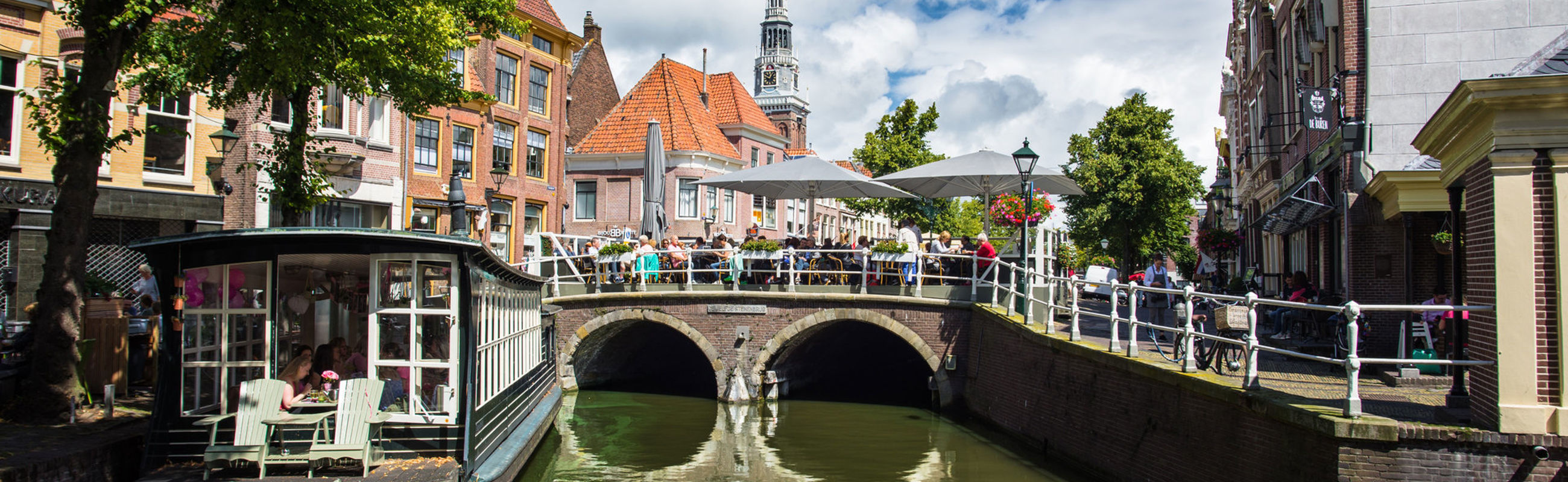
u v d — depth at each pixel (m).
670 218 35.03
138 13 9.83
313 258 10.12
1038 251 16.97
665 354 25.50
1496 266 6.93
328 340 11.29
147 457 9.51
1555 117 6.80
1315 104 14.59
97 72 10.23
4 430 9.64
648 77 38.16
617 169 35.47
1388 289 13.93
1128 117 34.72
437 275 9.88
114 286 13.87
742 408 19.23
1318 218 16.53
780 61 107.62
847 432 16.50
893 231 63.44
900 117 32.56
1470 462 6.90
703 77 42.12
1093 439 12.10
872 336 22.81
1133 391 11.04
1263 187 23.00
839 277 20.11
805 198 21.62
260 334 9.82
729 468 13.76
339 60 11.41
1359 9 14.57
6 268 14.80
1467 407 7.71
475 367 9.94
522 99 26.75
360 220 21.09
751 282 20.20
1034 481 12.49
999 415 15.86
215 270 9.81
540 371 16.00
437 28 11.78
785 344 19.52
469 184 24.59
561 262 22.59
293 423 9.26
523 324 13.82
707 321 19.84
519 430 12.98
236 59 12.20
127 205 15.95
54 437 9.45
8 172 14.80
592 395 21.33
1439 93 14.04
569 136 38.16
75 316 10.48
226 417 9.36
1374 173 14.11
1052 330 13.80
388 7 11.30
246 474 9.37
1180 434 9.88
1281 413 7.90
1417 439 6.96
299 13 10.70
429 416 9.73
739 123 39.22
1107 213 34.66
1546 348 6.82
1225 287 23.98
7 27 14.73
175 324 9.73
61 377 10.34
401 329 9.78
